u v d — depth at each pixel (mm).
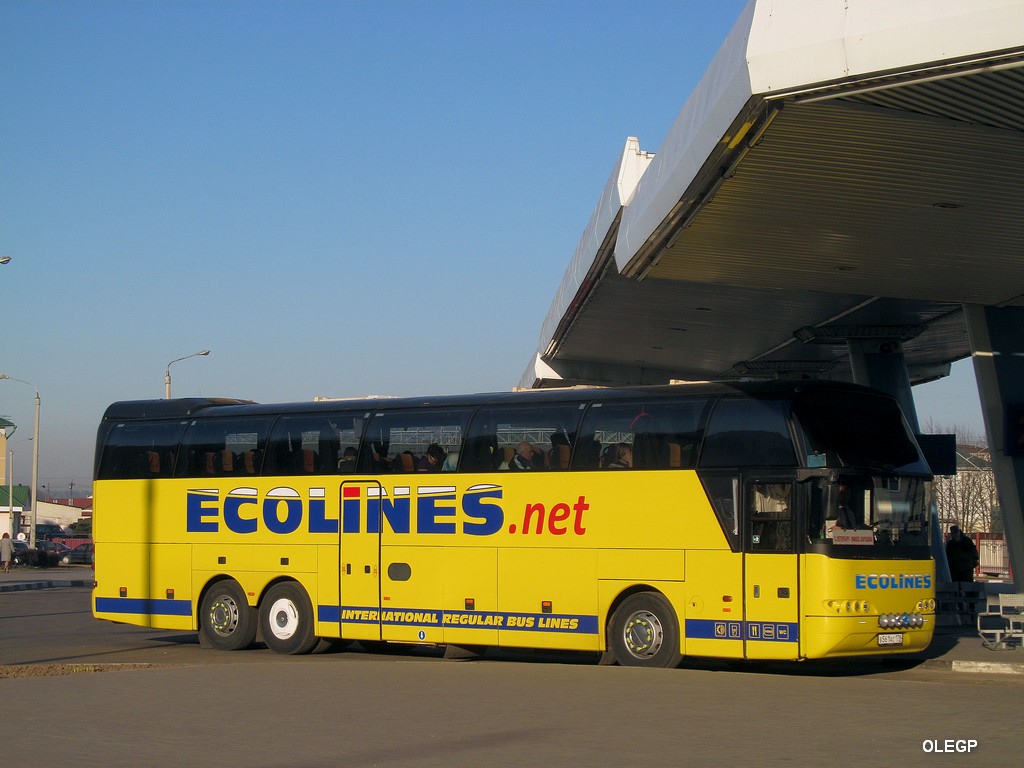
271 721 12016
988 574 49906
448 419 18906
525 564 17812
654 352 37094
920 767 9336
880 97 12250
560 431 17891
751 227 17266
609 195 22438
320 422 19984
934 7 11234
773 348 34938
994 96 12086
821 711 12438
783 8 12141
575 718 12086
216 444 20859
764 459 16234
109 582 21484
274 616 19984
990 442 23891
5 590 41875
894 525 16312
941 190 15336
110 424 22047
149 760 9922
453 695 13898
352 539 19312
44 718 12289
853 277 20547
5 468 97500
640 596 16969
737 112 12906
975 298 22562
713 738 10812
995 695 13703
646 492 17031
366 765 9633
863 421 16484
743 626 16078
